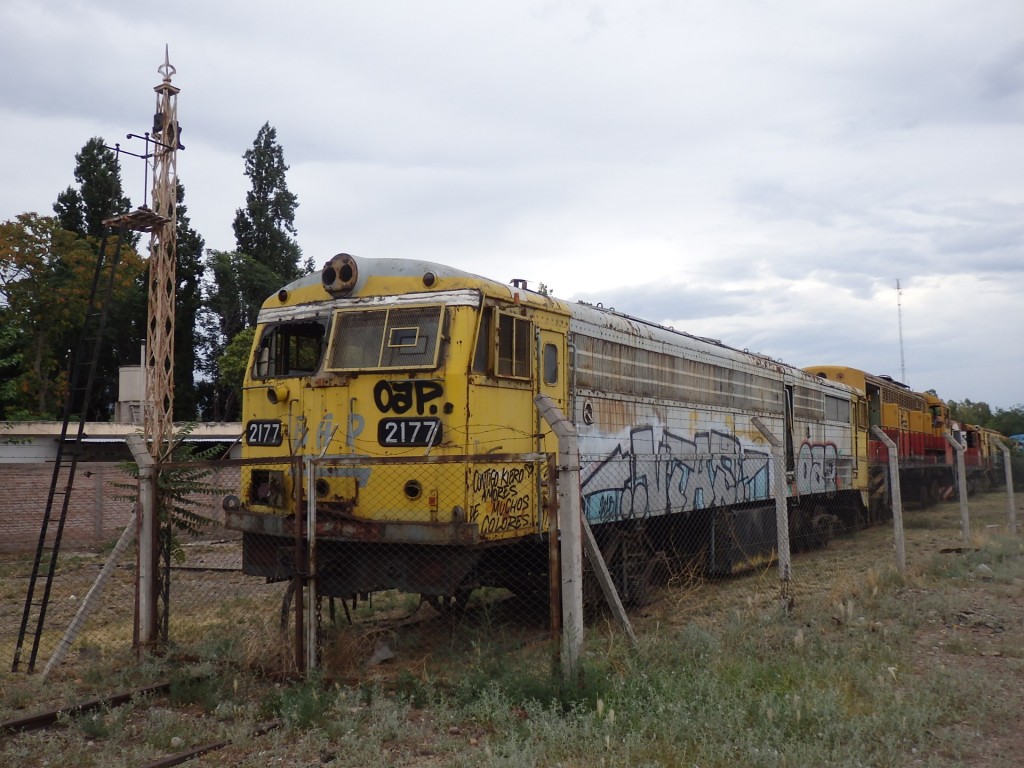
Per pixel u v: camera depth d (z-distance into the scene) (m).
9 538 16.95
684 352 12.36
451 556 7.64
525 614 9.47
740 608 9.98
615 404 10.38
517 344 8.62
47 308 35.81
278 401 8.68
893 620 9.22
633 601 10.53
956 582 11.62
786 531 9.28
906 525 21.48
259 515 8.42
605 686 6.30
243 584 12.30
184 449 10.50
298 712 6.16
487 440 8.03
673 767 5.23
